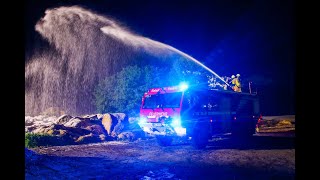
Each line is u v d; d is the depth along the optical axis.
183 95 11.17
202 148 11.70
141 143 13.57
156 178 7.09
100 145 12.97
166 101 11.55
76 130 14.77
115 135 15.14
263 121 17.88
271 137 14.36
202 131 11.70
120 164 8.77
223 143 13.25
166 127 11.39
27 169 8.06
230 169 7.82
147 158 9.72
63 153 10.80
